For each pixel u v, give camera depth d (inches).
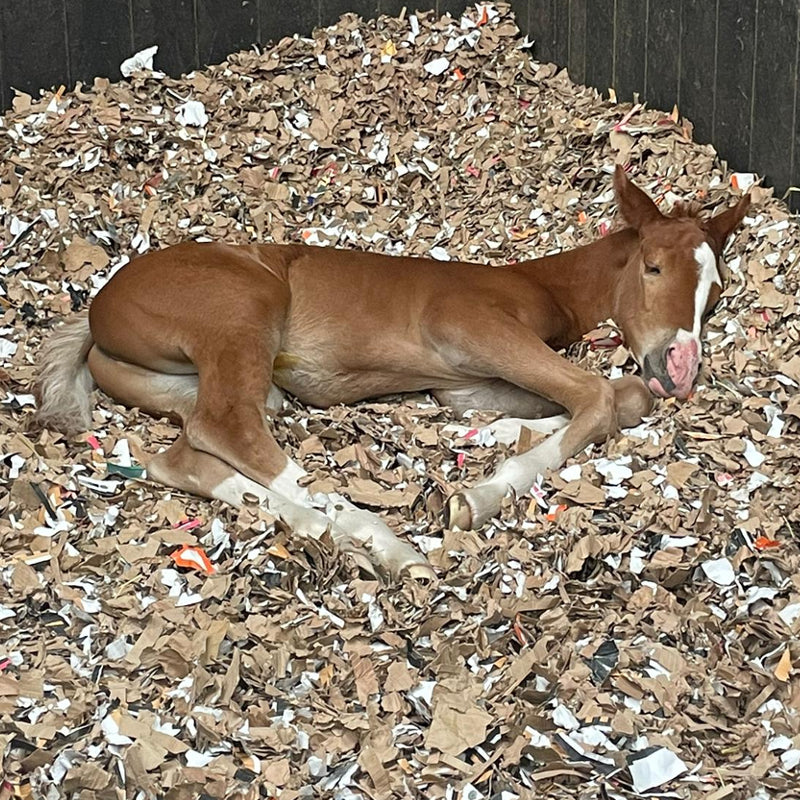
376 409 170.9
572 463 153.3
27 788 113.3
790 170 196.5
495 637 129.0
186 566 138.2
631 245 173.9
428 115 241.0
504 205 215.9
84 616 132.6
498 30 255.1
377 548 139.5
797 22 189.9
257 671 125.6
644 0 226.2
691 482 149.0
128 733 117.8
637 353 167.0
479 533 144.6
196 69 254.4
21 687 123.0
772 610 131.9
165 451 156.4
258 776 114.4
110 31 247.4
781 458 153.6
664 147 218.2
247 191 221.3
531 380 161.3
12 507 148.5
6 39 241.8
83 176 220.4
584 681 123.1
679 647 128.6
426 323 166.4
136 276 161.5
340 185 223.8
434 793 113.2
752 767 114.7
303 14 257.1
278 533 141.3
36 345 186.1
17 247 203.5
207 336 155.9
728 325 176.1
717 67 211.2
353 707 121.5
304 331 167.5
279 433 163.2
